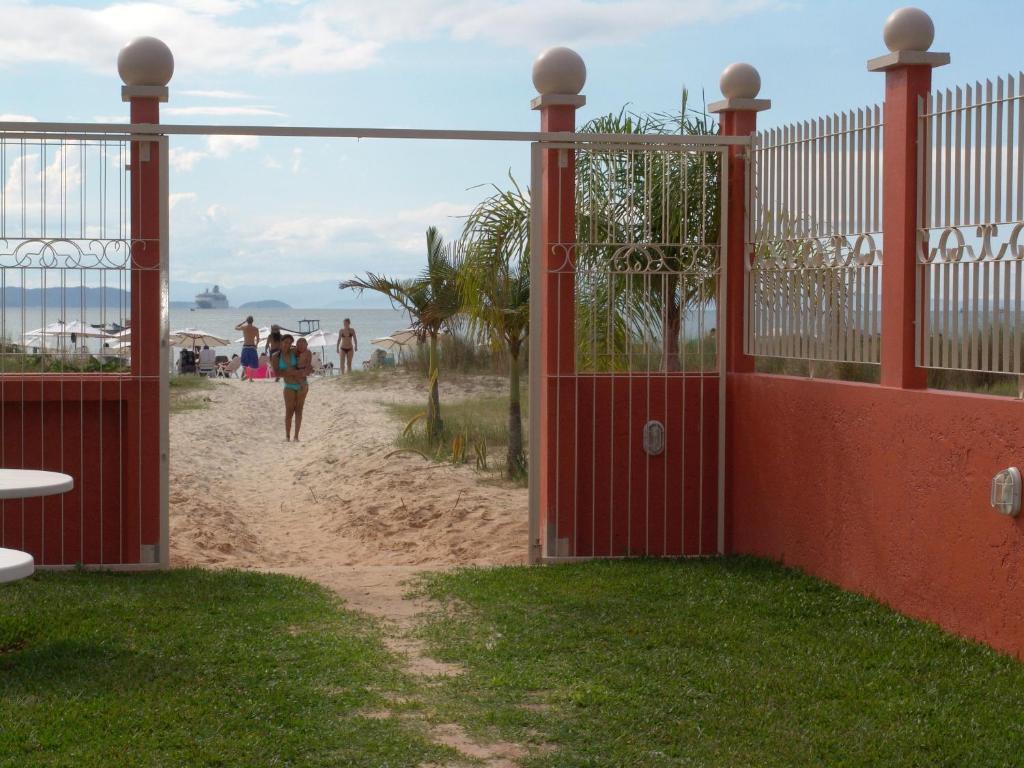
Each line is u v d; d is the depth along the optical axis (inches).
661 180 370.0
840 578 284.2
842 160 286.8
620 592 287.1
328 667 222.2
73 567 315.9
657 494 342.6
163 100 314.0
